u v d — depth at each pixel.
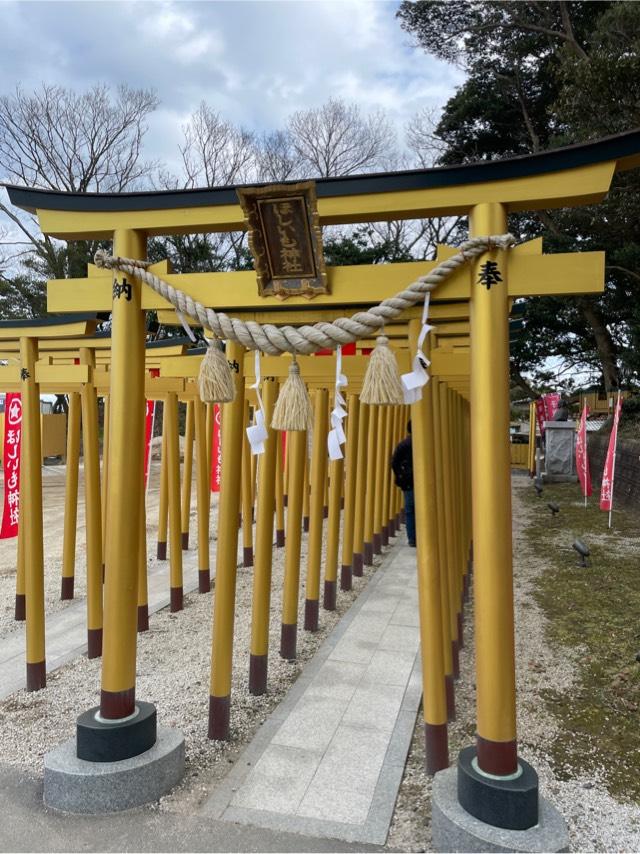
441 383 4.79
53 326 4.60
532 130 18.88
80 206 3.30
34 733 3.80
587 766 3.39
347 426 7.43
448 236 24.61
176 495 6.44
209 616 6.24
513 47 18.22
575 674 4.59
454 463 5.85
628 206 12.48
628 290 15.44
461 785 2.67
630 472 12.68
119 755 3.04
